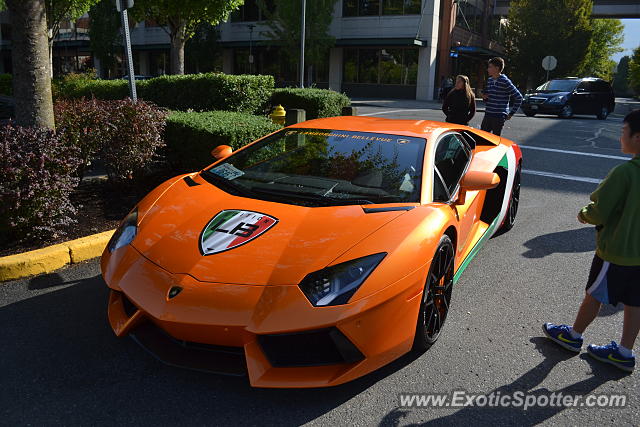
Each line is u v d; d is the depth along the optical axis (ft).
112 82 37.55
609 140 40.16
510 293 12.51
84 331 10.05
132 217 10.13
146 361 9.12
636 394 8.72
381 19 102.99
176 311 7.73
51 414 7.71
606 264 8.98
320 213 9.35
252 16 116.06
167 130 20.81
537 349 10.02
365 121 13.42
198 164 19.90
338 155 11.35
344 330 7.57
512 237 16.75
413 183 10.41
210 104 31.81
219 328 7.55
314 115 35.22
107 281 8.78
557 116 69.87
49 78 16.53
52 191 13.75
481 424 7.84
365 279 7.89
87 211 16.47
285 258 8.18
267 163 11.51
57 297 11.45
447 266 9.94
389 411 8.02
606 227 9.00
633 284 8.86
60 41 142.72
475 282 13.11
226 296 7.71
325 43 91.97
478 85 131.34
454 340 10.23
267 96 33.76
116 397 8.13
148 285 8.24
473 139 14.98
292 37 91.40
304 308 7.52
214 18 48.57
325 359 7.91
